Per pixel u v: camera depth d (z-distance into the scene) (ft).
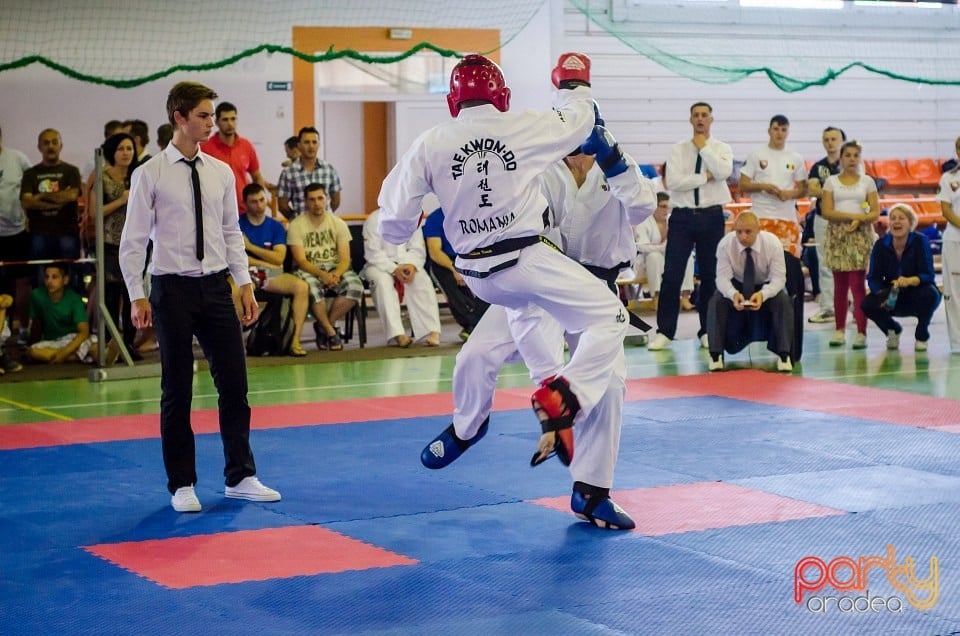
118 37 49.83
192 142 18.33
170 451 18.47
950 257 35.47
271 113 52.26
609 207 17.15
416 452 22.63
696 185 35.65
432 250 39.29
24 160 38.29
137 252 18.29
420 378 32.50
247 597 14.11
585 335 15.76
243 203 38.83
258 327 37.06
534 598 13.91
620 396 16.92
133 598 14.12
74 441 24.07
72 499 19.20
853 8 54.24
